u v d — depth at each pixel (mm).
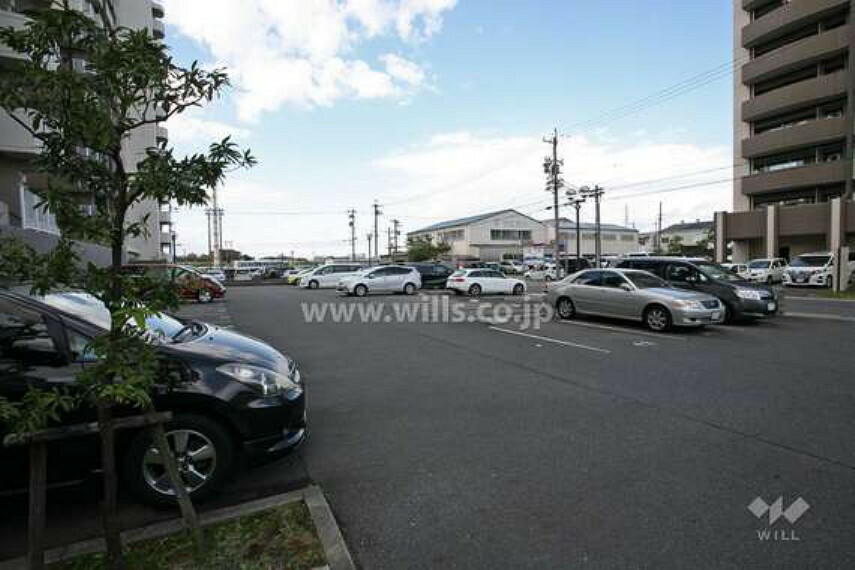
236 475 3662
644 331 10477
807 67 29359
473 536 2816
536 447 4098
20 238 2248
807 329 10539
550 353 8125
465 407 5219
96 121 2068
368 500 3254
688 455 3887
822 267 23031
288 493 3283
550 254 49844
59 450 3023
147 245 44906
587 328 11078
